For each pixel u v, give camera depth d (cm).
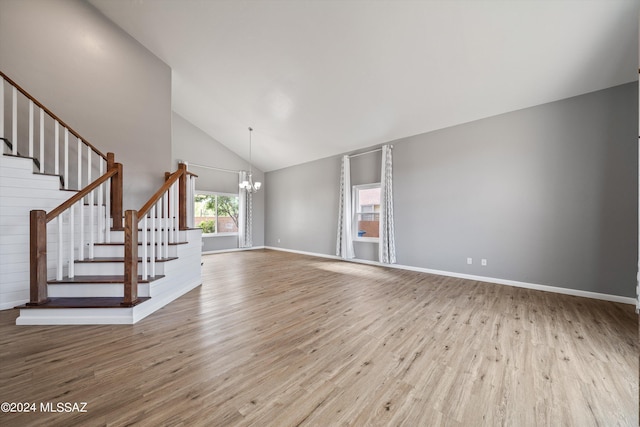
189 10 333
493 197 384
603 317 250
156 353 179
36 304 222
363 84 381
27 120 318
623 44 248
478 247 399
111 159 329
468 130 410
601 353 184
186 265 330
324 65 365
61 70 338
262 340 201
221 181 739
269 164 783
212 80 468
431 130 452
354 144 559
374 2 267
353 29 301
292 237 747
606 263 302
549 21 244
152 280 255
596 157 308
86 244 299
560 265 331
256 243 823
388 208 498
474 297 315
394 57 323
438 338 207
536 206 348
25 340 194
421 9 262
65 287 242
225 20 335
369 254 559
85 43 355
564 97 326
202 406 129
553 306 282
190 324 229
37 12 323
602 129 304
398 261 498
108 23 372
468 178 409
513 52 281
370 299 307
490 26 261
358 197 593
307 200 705
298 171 732
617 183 296
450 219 429
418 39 293
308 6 289
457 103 375
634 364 170
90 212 271
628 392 143
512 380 153
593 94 309
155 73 420
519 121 362
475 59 299
